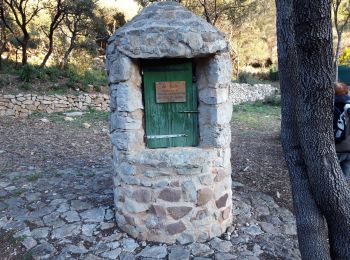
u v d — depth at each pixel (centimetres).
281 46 248
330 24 191
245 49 2011
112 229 316
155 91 300
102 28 1312
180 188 291
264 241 304
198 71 300
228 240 304
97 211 347
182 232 297
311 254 231
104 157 554
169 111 305
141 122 301
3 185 419
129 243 295
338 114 329
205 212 299
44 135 693
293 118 238
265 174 482
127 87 283
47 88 1034
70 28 1278
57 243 292
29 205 363
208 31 277
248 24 1769
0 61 1117
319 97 205
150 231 298
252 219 345
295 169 238
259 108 1237
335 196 217
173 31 270
